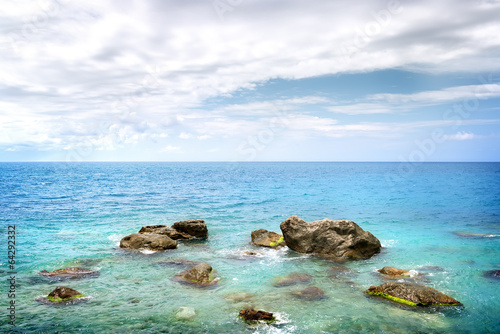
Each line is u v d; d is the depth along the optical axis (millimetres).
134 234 19219
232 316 10312
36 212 31484
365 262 16281
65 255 17094
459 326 9695
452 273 14320
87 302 11258
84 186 62312
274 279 13781
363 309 10805
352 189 58062
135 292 12227
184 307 10883
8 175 97875
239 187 62281
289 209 34438
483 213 31844
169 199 42750
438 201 40844
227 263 16109
